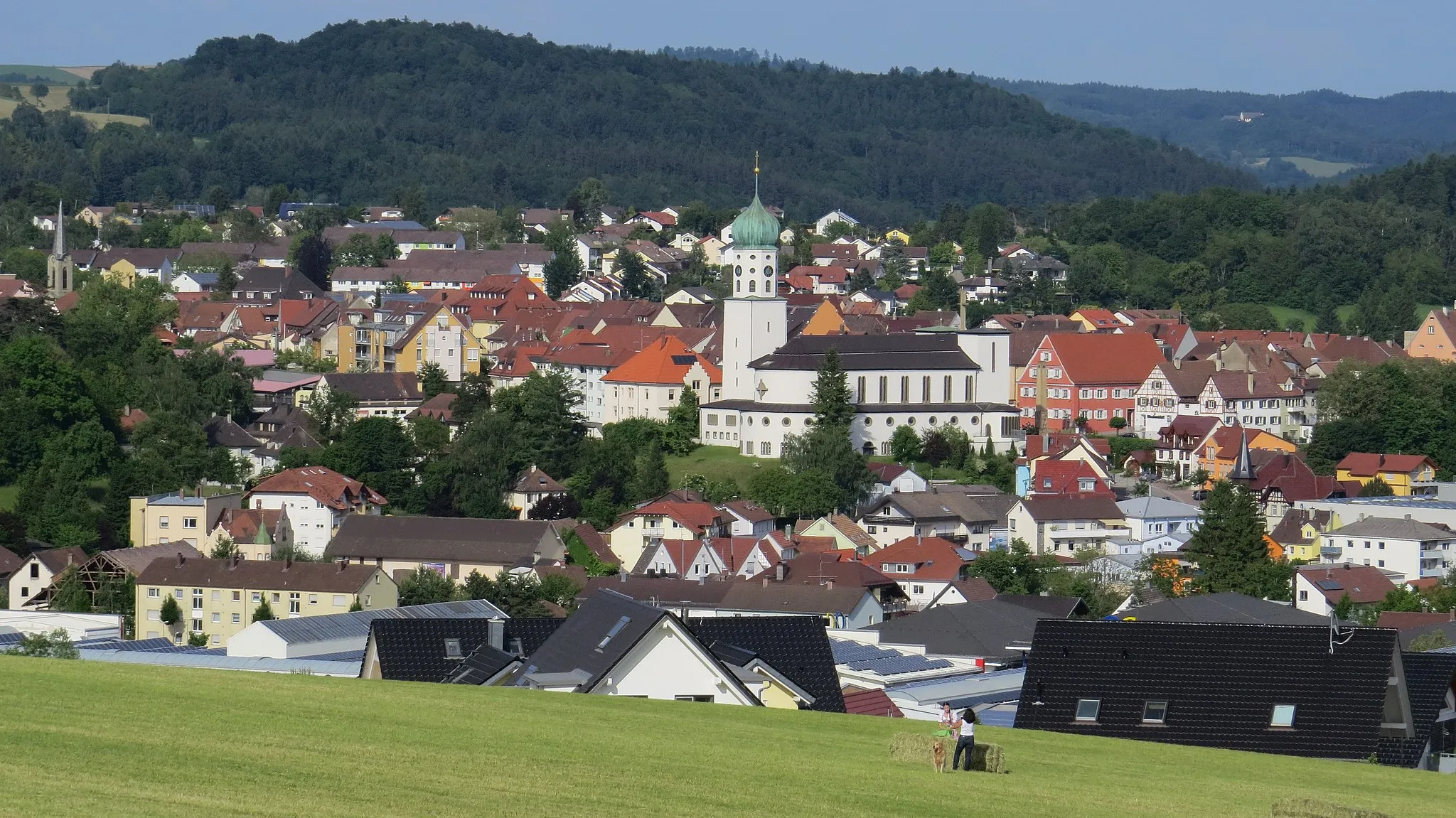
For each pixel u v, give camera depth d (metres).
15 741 172.38
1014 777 181.75
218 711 190.12
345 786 163.38
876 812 164.50
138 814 150.88
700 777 173.50
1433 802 181.75
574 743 184.25
